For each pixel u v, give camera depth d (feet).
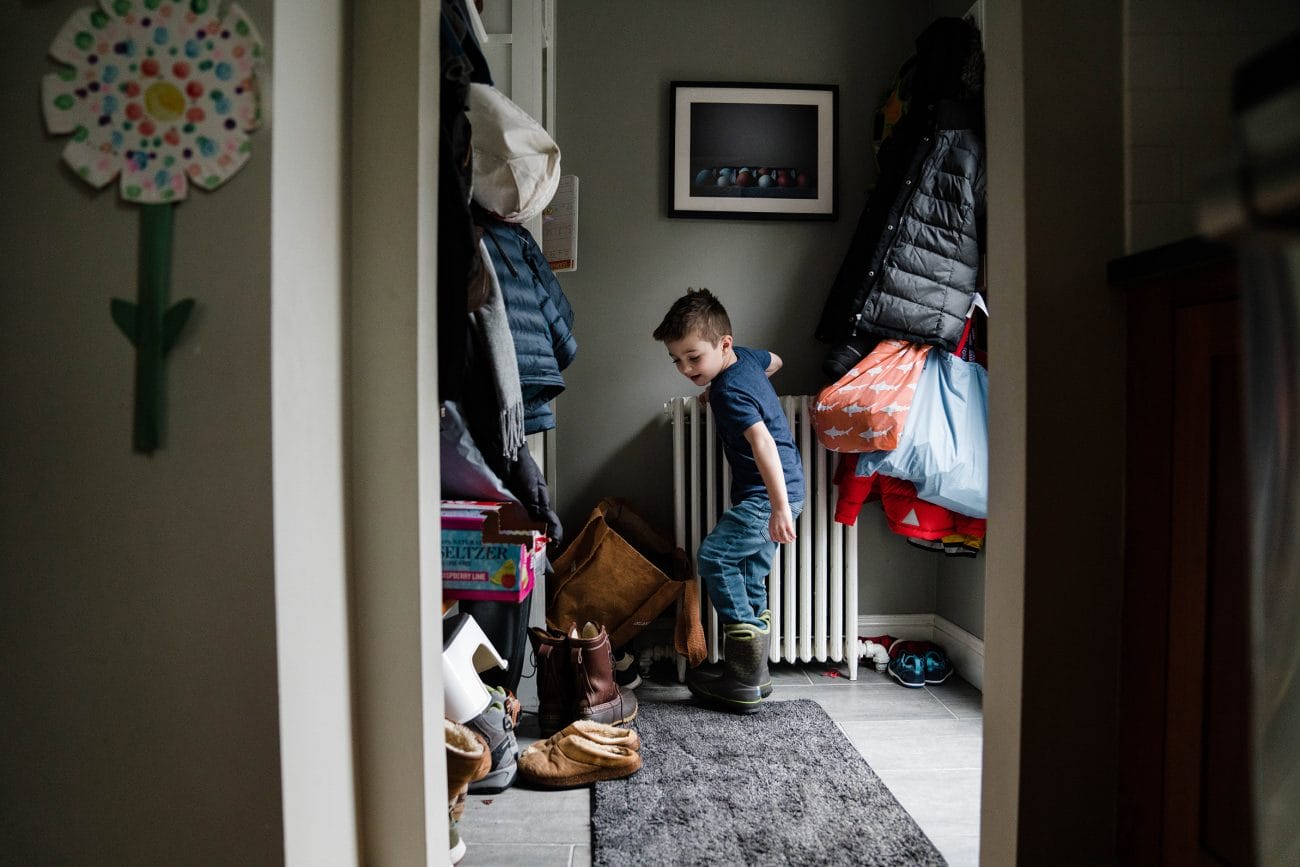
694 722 6.27
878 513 8.14
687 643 6.87
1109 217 3.34
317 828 2.84
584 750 5.16
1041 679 3.33
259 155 2.51
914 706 6.71
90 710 2.56
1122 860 3.31
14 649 2.56
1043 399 3.32
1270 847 1.47
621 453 8.11
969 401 6.43
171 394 2.52
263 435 2.52
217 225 2.52
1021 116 3.33
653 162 8.05
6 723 2.56
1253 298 1.30
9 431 2.54
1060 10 3.32
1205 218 1.19
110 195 2.51
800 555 7.48
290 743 2.63
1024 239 3.33
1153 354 3.16
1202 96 3.34
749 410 6.31
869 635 8.09
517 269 4.78
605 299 8.07
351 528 3.18
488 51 6.18
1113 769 3.34
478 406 4.28
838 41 8.04
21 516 2.55
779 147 8.00
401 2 3.16
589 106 8.02
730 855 4.23
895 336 6.48
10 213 2.52
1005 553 3.47
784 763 5.42
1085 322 3.33
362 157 3.18
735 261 8.09
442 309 3.65
